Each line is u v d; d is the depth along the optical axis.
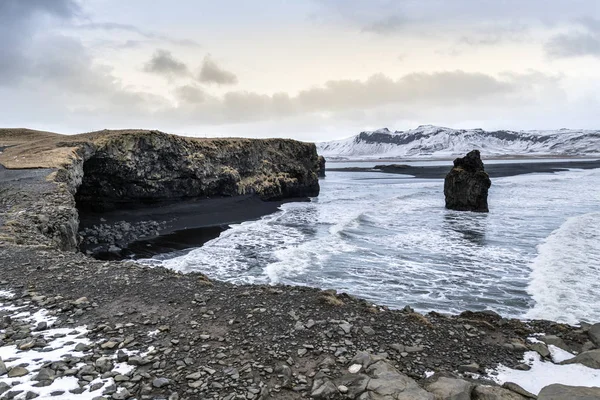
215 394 5.48
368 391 5.42
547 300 14.32
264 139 59.38
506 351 7.27
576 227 27.64
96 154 31.92
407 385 5.48
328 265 19.58
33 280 10.42
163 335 7.34
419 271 18.52
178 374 5.97
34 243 14.30
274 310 8.65
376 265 19.59
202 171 41.84
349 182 87.00
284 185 56.84
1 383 5.48
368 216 36.12
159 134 36.88
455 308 13.81
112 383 5.65
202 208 40.06
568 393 5.22
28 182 22.53
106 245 24.70
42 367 6.01
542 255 20.78
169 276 11.23
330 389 5.54
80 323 7.87
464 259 20.66
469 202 38.56
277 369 6.17
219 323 7.94
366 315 8.61
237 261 20.64
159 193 37.00
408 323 8.27
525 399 5.37
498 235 26.75
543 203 42.94
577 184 67.12
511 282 16.62
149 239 27.30
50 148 30.61
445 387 5.51
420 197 52.97
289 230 30.42
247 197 48.62
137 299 9.26
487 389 5.46
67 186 23.17
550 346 7.48
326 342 7.14
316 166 69.00
